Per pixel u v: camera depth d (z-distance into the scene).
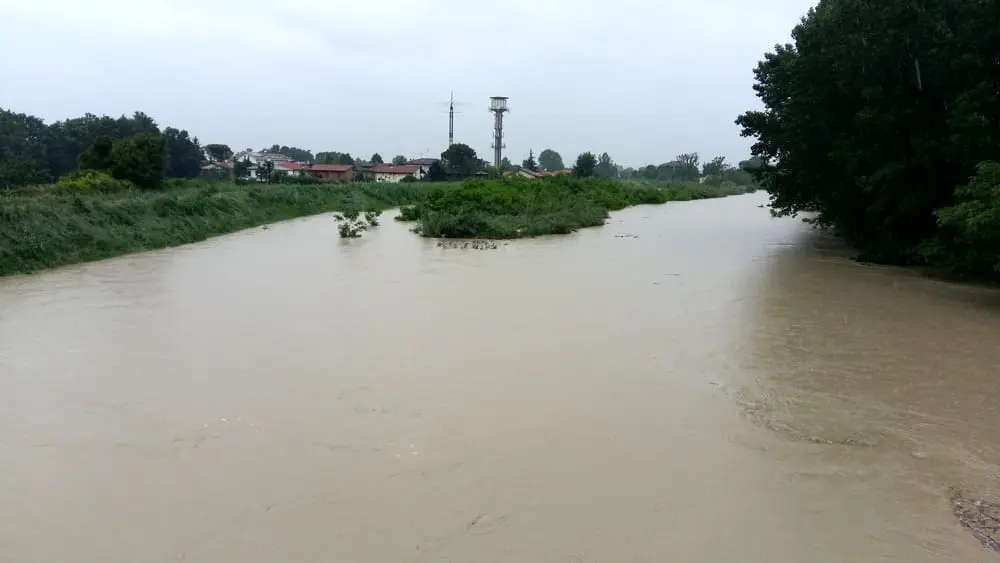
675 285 15.17
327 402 7.69
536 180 43.28
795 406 7.63
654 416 7.31
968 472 6.03
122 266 17.78
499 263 18.69
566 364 9.14
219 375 8.66
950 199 16.67
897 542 4.94
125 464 6.19
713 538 4.97
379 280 15.71
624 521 5.19
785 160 22.48
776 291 14.47
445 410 7.44
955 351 9.80
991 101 14.78
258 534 5.03
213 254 20.39
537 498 5.54
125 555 4.78
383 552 4.79
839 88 18.16
